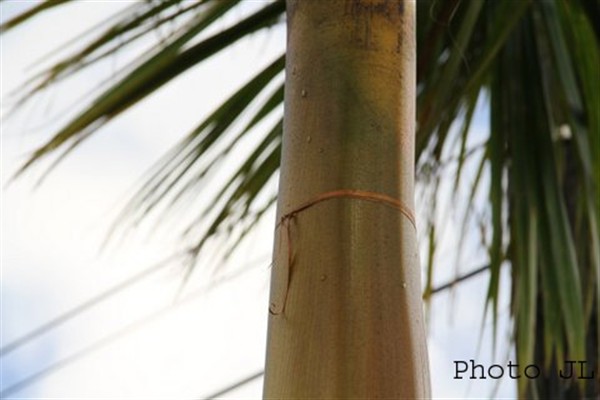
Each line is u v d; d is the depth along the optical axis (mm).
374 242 1509
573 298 3008
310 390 1405
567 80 3227
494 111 3355
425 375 1459
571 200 3459
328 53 1648
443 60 3307
